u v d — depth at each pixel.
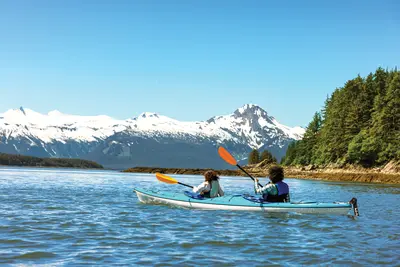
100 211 15.11
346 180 69.31
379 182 63.53
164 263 7.73
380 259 8.29
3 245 8.89
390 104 81.12
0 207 15.64
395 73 86.25
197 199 16.11
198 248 9.06
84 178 57.22
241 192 29.55
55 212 14.61
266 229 11.58
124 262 7.76
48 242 9.36
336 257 8.41
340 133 94.44
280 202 15.21
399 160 76.62
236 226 12.01
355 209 14.77
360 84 100.06
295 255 8.54
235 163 17.58
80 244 9.24
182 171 106.69
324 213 14.73
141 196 18.22
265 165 129.25
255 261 8.01
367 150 82.38
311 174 79.12
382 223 13.41
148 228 11.51
